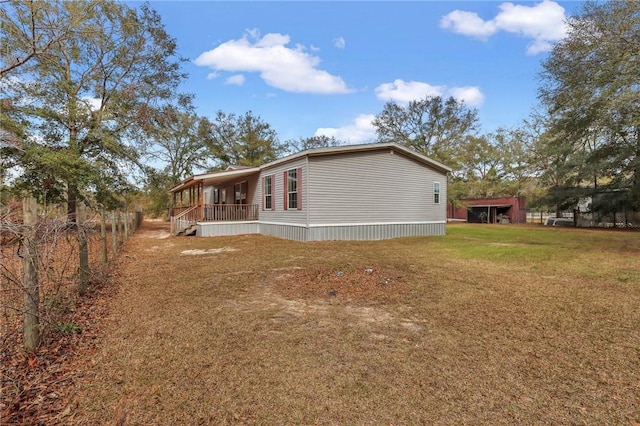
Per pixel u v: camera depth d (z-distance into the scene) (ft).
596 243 37.83
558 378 8.87
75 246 14.46
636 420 7.14
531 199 93.91
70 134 26.73
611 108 35.50
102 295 17.13
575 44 42.68
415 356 10.18
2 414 7.25
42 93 25.30
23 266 10.11
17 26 22.81
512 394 8.14
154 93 39.81
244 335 11.82
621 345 10.91
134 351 10.50
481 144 105.29
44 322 11.02
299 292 17.52
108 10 31.96
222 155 102.12
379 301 15.89
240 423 7.11
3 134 18.37
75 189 22.29
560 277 20.57
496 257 27.84
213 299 16.34
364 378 8.90
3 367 9.21
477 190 109.19
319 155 39.45
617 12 37.22
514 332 12.05
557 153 78.13
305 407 7.64
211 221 51.24
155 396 8.05
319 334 11.91
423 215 48.24
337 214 40.68
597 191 72.54
